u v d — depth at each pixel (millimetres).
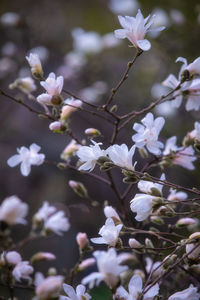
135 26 1877
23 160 1972
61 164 1993
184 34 2602
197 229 2082
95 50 2982
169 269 1799
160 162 1984
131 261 1984
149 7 2795
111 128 2557
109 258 1769
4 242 1948
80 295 1819
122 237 2271
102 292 2188
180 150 1977
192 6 2637
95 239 1823
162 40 2592
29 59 1937
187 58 2537
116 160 1833
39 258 1983
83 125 3051
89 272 2232
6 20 3004
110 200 2707
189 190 1834
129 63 1896
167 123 2430
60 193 3057
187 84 1948
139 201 1823
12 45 3170
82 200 2848
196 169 2291
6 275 1916
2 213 1896
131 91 2920
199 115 2439
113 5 3100
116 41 2951
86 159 1837
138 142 1868
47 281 1751
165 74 2506
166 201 1824
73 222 2793
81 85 3094
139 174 1853
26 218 2967
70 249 2691
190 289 1824
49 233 2031
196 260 1819
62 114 1968
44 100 1899
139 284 1806
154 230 1909
